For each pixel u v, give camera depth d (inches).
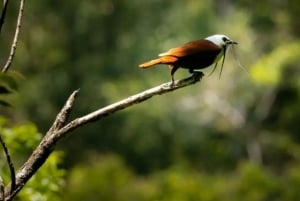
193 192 725.3
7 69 171.9
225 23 1305.4
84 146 1196.5
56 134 166.7
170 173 854.5
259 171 775.7
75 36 1295.5
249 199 753.6
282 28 1141.7
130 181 781.9
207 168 1055.6
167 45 1298.0
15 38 173.0
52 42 1278.3
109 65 1266.0
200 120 1179.9
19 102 1119.0
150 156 1208.2
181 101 1210.6
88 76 1245.1
